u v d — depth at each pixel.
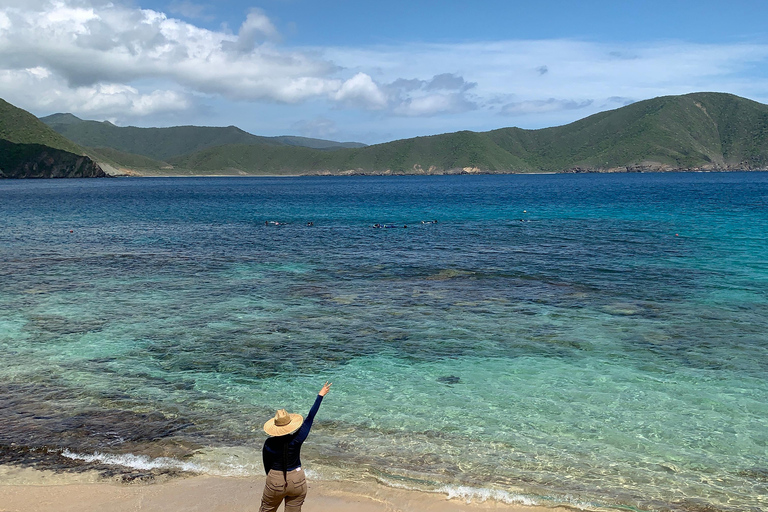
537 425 10.62
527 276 24.92
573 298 20.67
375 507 7.89
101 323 17.62
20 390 12.28
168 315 18.59
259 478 8.75
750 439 10.04
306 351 15.00
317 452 9.57
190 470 8.98
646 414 11.08
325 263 28.84
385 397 11.98
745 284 22.53
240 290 22.38
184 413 11.17
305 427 6.86
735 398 11.79
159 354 14.75
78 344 15.55
